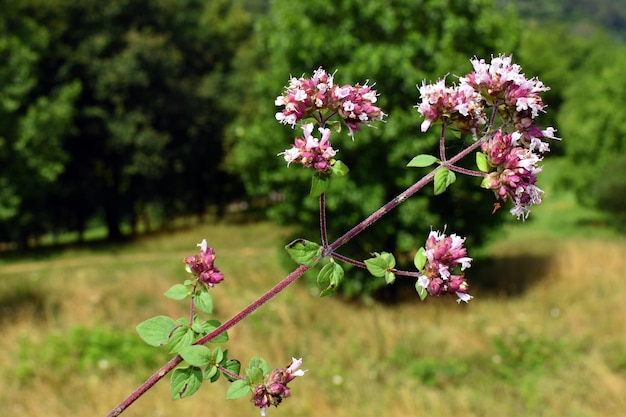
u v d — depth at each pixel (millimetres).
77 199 30359
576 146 29922
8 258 24156
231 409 8172
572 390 9148
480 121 1733
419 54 12938
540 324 12000
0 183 22453
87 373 9578
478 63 1697
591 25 146625
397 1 13031
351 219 12945
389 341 11016
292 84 1685
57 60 29188
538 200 1643
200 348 1546
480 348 10773
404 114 12422
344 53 13047
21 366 9508
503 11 14234
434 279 1629
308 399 8625
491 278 15156
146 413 8188
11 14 25234
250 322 12070
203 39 36500
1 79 22391
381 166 12906
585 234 26859
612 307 12680
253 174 14586
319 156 1598
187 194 36125
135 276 15508
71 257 23781
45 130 23953
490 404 8734
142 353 10031
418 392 9047
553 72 61500
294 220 14141
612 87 29203
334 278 1567
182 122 31016
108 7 29406
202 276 1618
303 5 13492
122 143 27812
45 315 12469
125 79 27734
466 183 12766
